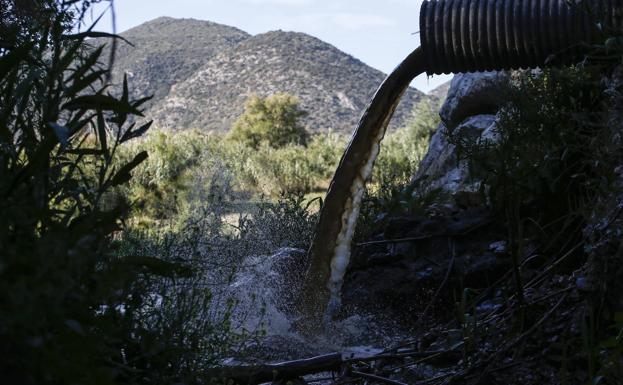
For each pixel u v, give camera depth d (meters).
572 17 5.61
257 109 44.72
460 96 9.88
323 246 5.83
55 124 2.24
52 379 1.92
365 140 6.02
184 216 6.77
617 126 4.58
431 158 10.14
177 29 118.06
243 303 5.25
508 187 5.56
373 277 6.12
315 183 21.53
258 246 6.65
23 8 2.85
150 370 2.83
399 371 4.25
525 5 5.75
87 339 1.93
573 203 5.60
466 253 5.94
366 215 6.67
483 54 5.89
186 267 2.78
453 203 7.31
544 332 4.20
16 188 2.36
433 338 4.61
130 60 108.00
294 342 4.95
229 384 3.35
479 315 4.80
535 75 6.53
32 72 2.48
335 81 99.00
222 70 102.50
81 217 2.45
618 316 3.33
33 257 1.87
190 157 20.83
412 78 6.11
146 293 2.86
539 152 5.53
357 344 5.36
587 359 3.77
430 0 6.08
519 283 4.38
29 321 1.73
